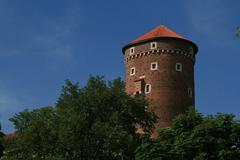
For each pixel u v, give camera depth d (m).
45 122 45.19
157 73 71.69
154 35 74.06
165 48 72.31
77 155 44.72
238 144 39.34
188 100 71.75
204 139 39.00
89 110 47.03
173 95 70.62
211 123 39.97
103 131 43.50
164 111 69.75
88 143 44.28
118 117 47.38
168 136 42.22
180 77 71.88
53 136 44.56
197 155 38.44
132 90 72.88
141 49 73.62
